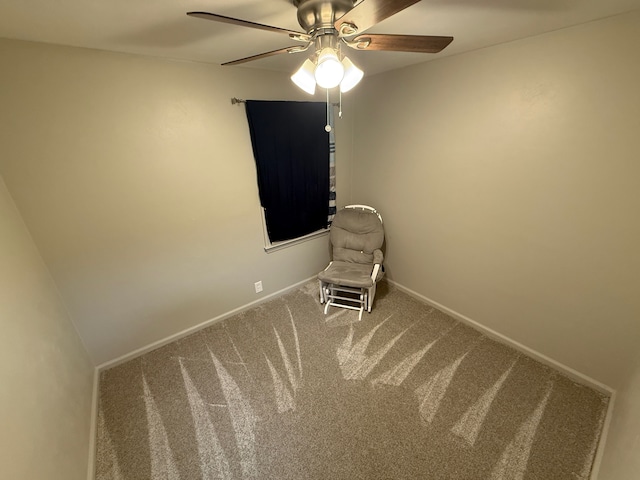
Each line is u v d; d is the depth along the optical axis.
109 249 1.91
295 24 1.27
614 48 1.34
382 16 0.85
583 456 1.45
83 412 1.62
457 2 1.12
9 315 1.18
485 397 1.77
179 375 2.03
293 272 2.98
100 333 2.02
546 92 1.60
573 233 1.67
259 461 1.49
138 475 1.45
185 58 1.83
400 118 2.43
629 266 1.52
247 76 2.14
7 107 1.45
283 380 1.96
